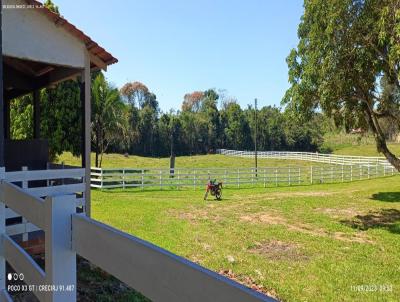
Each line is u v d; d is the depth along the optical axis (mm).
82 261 5652
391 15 8656
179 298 1035
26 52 5895
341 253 7730
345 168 24078
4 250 2666
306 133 63406
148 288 1163
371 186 19359
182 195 16750
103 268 1412
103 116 21781
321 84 10320
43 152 7133
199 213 12062
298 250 7918
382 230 9859
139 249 1210
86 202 6457
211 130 63312
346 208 13219
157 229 9406
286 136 63938
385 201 14602
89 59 6676
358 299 5352
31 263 2062
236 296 866
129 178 19828
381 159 28969
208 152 62312
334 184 21328
